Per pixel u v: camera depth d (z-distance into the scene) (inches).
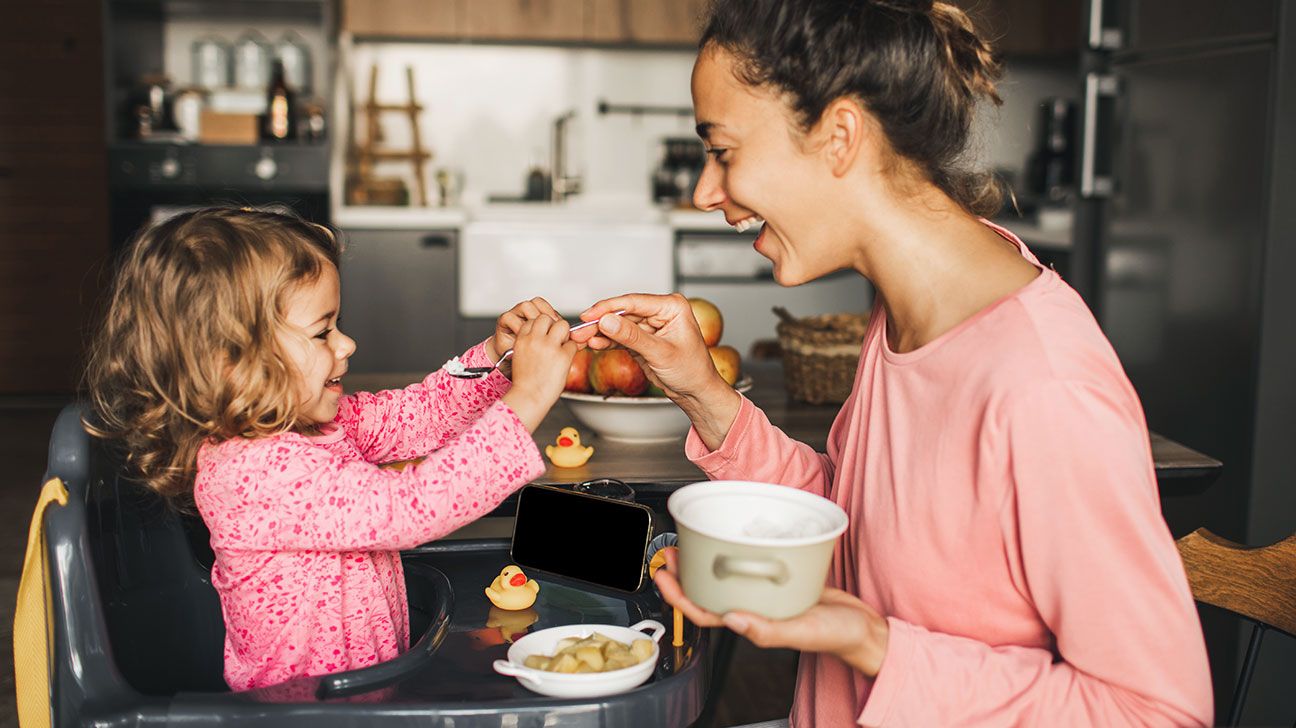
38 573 37.1
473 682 37.4
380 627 43.9
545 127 194.2
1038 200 153.8
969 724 29.4
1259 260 99.4
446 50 190.7
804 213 33.5
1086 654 29.1
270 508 39.6
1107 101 123.9
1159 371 115.2
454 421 53.4
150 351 40.8
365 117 188.9
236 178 163.5
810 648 28.2
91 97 202.1
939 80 32.4
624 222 175.9
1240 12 101.7
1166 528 29.6
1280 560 44.9
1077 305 31.8
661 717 35.7
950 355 31.9
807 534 29.8
